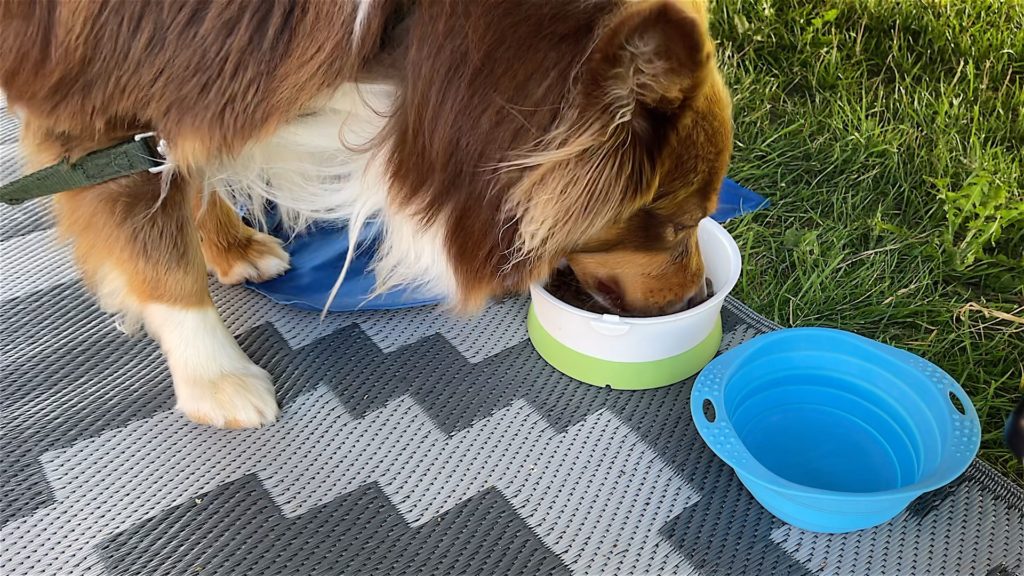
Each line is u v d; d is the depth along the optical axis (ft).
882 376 2.04
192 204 2.01
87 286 2.21
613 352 2.17
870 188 2.85
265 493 1.96
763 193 2.87
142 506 1.93
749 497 1.98
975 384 2.24
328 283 2.46
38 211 2.66
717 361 2.03
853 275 2.54
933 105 3.07
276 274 2.48
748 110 3.16
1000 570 1.83
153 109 1.62
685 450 2.08
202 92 1.58
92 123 1.67
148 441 2.06
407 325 2.39
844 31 3.47
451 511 1.95
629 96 1.48
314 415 2.14
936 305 2.44
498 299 2.46
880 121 3.12
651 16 1.38
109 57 1.58
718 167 1.86
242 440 2.07
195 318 2.07
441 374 2.26
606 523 1.93
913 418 1.97
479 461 2.05
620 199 1.60
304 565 1.84
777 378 2.13
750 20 3.59
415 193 1.69
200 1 1.53
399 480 2.00
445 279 1.87
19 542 1.85
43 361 2.23
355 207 1.94
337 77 1.57
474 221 1.67
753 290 2.54
